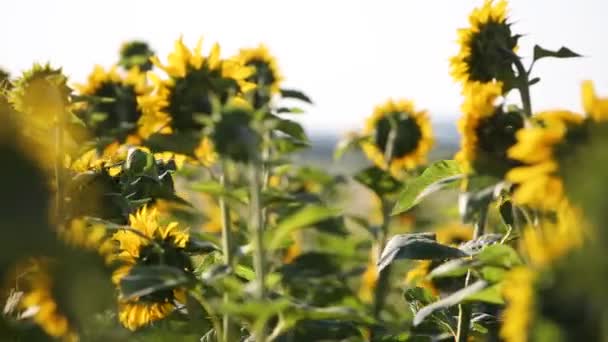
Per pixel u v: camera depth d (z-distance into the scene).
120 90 7.10
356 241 7.85
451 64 6.40
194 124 6.03
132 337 5.94
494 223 7.09
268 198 5.72
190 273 6.18
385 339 6.33
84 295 5.35
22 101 6.06
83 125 6.16
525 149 5.40
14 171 5.02
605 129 5.36
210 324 6.17
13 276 5.33
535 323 5.23
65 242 5.25
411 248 6.13
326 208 5.61
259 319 5.59
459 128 5.82
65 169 6.07
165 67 6.06
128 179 6.46
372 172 7.80
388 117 8.59
